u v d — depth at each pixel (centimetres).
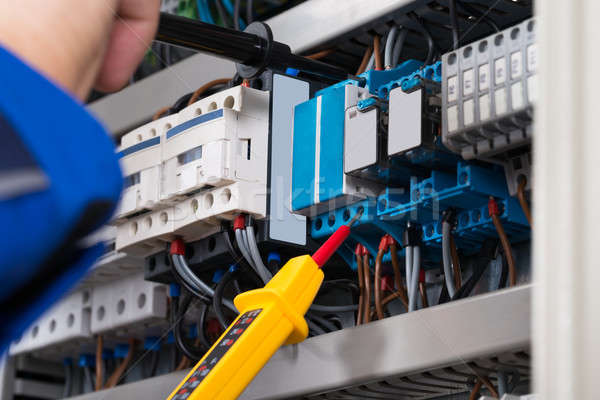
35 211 12
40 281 14
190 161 95
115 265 126
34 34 15
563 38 35
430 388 87
